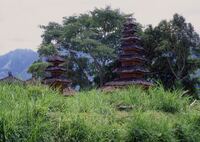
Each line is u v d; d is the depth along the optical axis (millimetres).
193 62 72500
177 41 72062
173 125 10711
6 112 8477
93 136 9180
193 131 10836
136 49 51250
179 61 72562
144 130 9805
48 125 8797
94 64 82750
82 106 10938
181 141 10438
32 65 68875
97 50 78562
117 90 13602
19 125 8375
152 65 74375
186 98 13094
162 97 12523
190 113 11570
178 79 70875
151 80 74750
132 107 11953
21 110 8852
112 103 12336
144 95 12867
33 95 11062
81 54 86312
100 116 10422
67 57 86062
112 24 86250
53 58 49875
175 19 73625
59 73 49531
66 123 9141
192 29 73438
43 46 81812
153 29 74812
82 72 86500
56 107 10328
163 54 73250
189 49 73250
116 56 79688
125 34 52656
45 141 8531
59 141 8836
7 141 8070
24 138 8273
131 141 9719
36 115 8984
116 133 9633
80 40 80812
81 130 9125
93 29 88312
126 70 49438
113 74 80188
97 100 11938
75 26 86500
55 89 12250
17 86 11570
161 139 9945
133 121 10023
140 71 49281
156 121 10445
